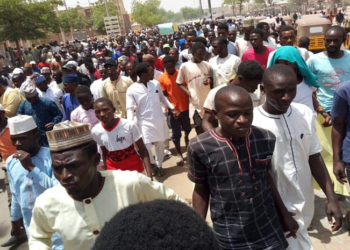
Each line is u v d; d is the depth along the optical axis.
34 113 4.73
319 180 2.41
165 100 5.25
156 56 10.95
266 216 2.07
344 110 2.84
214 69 5.03
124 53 11.79
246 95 1.91
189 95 5.21
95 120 4.52
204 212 2.17
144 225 0.90
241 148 2.01
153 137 5.05
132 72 6.38
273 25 19.58
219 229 2.10
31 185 2.68
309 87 3.17
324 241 3.21
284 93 2.19
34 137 2.79
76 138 1.64
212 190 2.10
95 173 1.75
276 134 2.29
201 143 2.06
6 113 5.46
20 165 2.73
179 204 1.04
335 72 3.89
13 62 24.47
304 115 2.36
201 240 0.91
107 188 1.78
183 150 6.31
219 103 1.95
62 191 1.77
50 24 24.69
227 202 2.04
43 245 1.86
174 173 5.37
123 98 5.93
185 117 5.66
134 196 1.81
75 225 1.73
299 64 3.00
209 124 3.23
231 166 2.00
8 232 4.35
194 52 5.07
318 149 2.39
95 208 1.74
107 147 3.66
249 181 2.01
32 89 4.63
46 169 2.77
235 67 4.91
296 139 2.29
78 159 1.63
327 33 3.86
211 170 2.04
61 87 7.35
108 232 0.92
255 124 2.34
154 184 1.91
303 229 2.37
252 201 2.01
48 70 8.16
